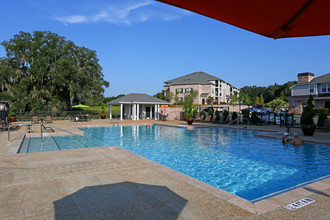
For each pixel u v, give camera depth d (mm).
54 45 33156
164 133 17031
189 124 22391
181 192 4152
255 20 2160
